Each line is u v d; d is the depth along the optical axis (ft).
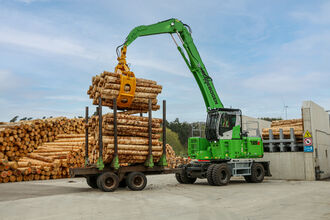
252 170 55.31
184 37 57.31
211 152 55.31
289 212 26.68
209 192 41.27
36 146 73.10
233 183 54.85
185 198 35.45
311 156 60.13
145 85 46.88
